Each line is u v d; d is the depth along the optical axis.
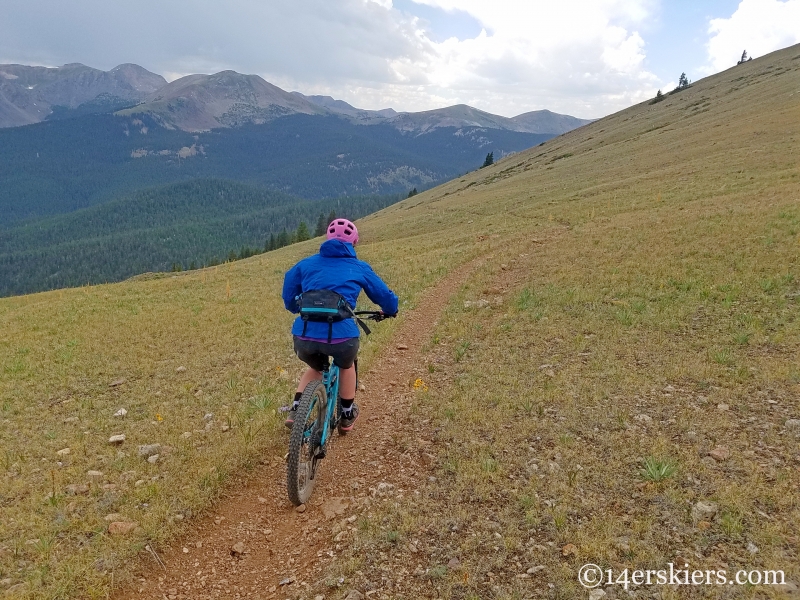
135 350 12.31
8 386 10.16
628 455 5.42
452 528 4.52
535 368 8.27
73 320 17.08
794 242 13.16
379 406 7.65
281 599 4.04
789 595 3.46
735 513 4.34
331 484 5.67
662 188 32.50
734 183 27.98
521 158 118.00
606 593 3.65
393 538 4.43
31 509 5.32
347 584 3.98
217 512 5.35
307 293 5.20
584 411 6.53
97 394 9.45
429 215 54.41
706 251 13.90
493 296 13.65
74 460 6.54
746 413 6.09
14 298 30.45
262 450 6.45
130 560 4.50
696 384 7.05
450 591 3.81
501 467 5.36
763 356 7.69
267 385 9.04
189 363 11.01
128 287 26.00
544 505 4.69
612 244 17.17
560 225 27.06
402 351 10.24
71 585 4.16
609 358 8.31
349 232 5.45
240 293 20.14
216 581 4.38
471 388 7.68
